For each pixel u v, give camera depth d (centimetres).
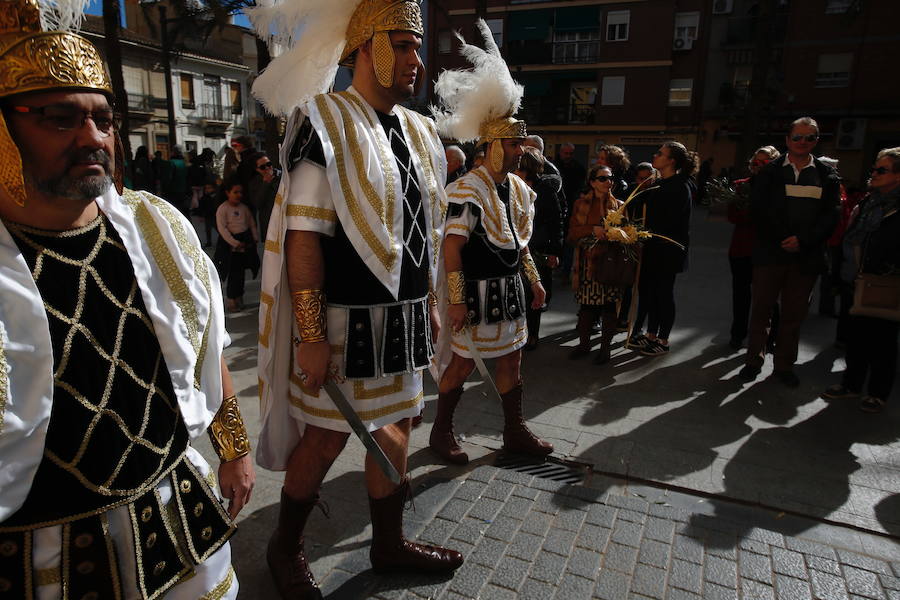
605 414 377
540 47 2797
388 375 194
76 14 107
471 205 283
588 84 2838
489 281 296
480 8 1108
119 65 1091
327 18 188
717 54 2572
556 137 2884
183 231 126
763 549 240
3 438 94
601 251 450
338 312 189
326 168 174
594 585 219
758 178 423
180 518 123
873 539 255
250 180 735
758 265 423
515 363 315
